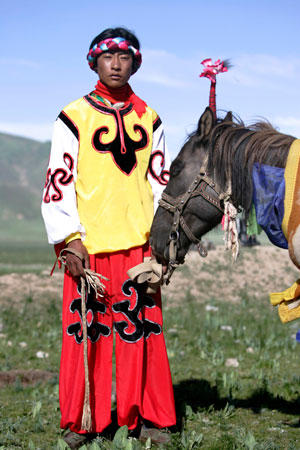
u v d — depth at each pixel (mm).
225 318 11047
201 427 4926
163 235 4180
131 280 4453
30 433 4840
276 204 3773
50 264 29422
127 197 4461
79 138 4461
